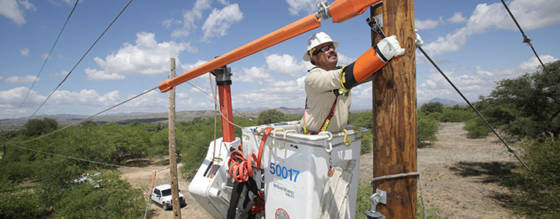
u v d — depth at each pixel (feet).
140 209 65.77
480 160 95.20
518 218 47.65
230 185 12.34
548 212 44.50
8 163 121.70
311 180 7.20
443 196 63.67
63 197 69.67
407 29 6.07
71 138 132.36
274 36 6.79
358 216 35.68
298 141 7.48
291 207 7.72
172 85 11.93
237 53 8.07
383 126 6.40
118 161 150.51
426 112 289.12
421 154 112.57
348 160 8.41
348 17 5.75
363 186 44.60
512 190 60.23
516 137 68.23
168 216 66.69
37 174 100.01
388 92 6.26
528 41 8.46
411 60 6.11
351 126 9.00
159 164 141.49
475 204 57.16
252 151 9.80
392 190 6.38
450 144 130.21
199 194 12.17
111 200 63.57
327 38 8.28
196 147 102.53
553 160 43.93
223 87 12.56
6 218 68.08
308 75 7.61
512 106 65.00
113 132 151.33
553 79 55.57
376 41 6.42
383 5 6.22
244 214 11.01
